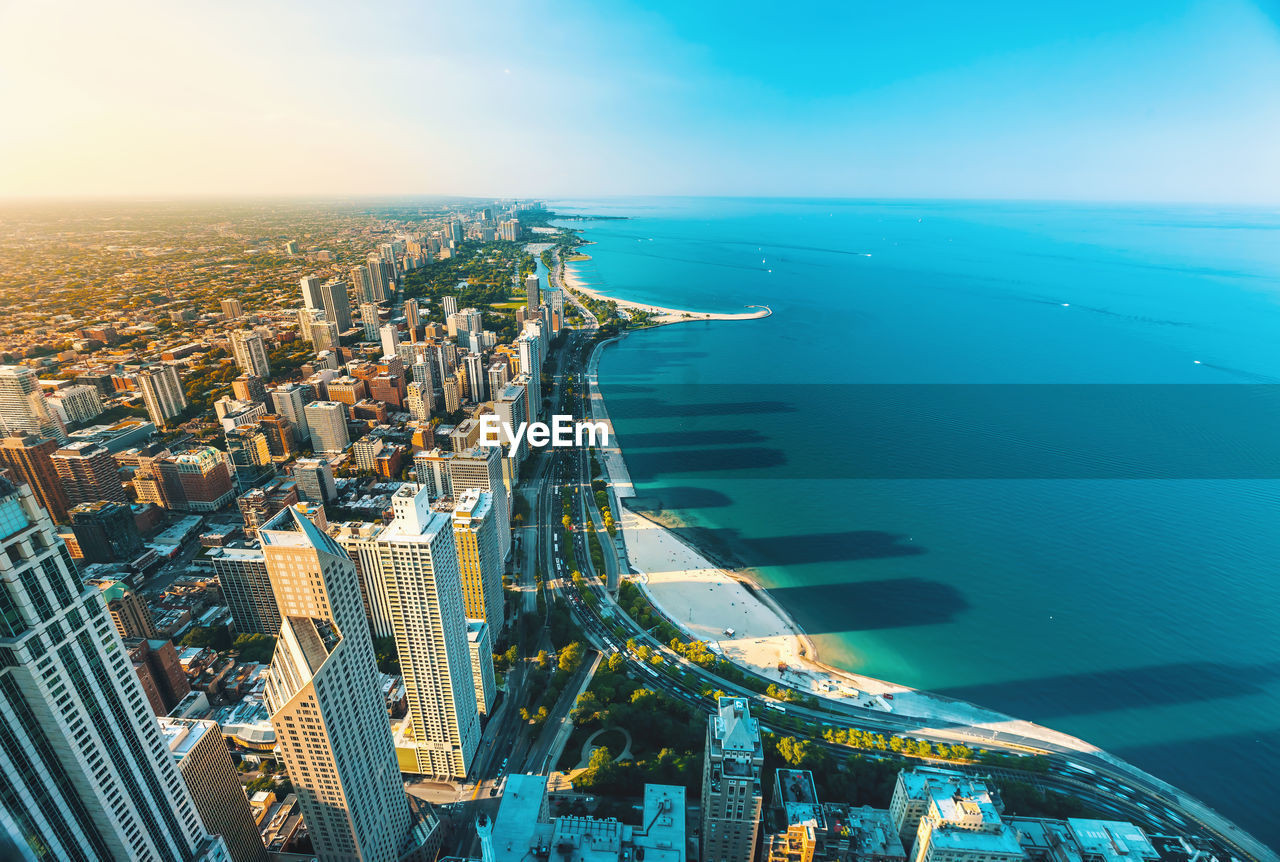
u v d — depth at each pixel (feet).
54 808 500.33
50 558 471.62
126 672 543.39
